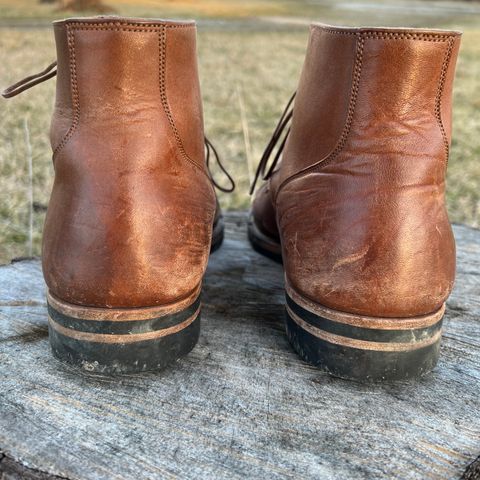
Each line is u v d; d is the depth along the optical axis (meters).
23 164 0.77
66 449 0.20
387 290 0.22
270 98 1.35
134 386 0.24
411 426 0.22
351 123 0.23
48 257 0.23
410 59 0.22
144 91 0.22
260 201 0.35
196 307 0.25
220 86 1.45
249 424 0.22
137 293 0.22
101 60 0.22
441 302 0.24
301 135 0.26
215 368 0.25
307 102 0.26
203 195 0.25
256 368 0.25
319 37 0.25
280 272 0.36
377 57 0.22
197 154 0.25
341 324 0.23
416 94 0.23
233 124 1.11
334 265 0.23
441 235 0.23
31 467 0.20
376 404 0.23
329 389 0.24
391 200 0.23
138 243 0.22
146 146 0.22
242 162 0.88
